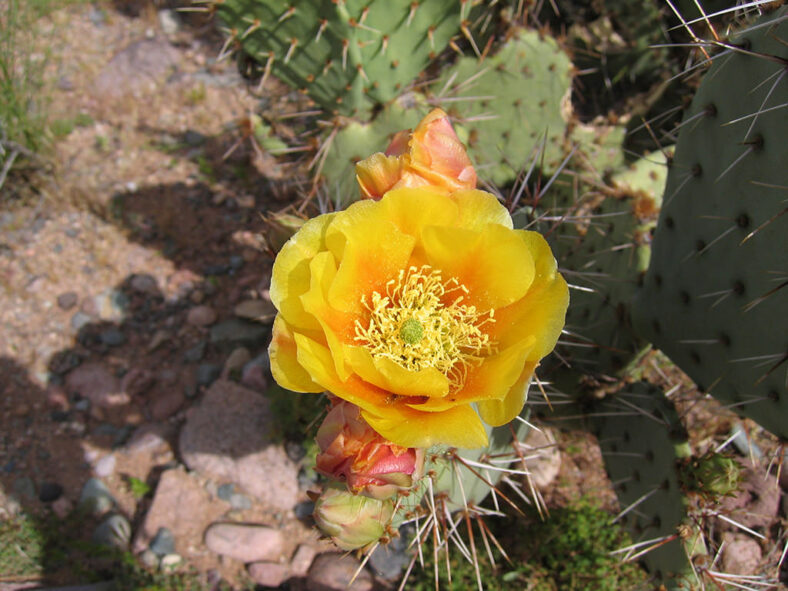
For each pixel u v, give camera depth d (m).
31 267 0.49
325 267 0.16
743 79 0.22
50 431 0.43
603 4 0.47
